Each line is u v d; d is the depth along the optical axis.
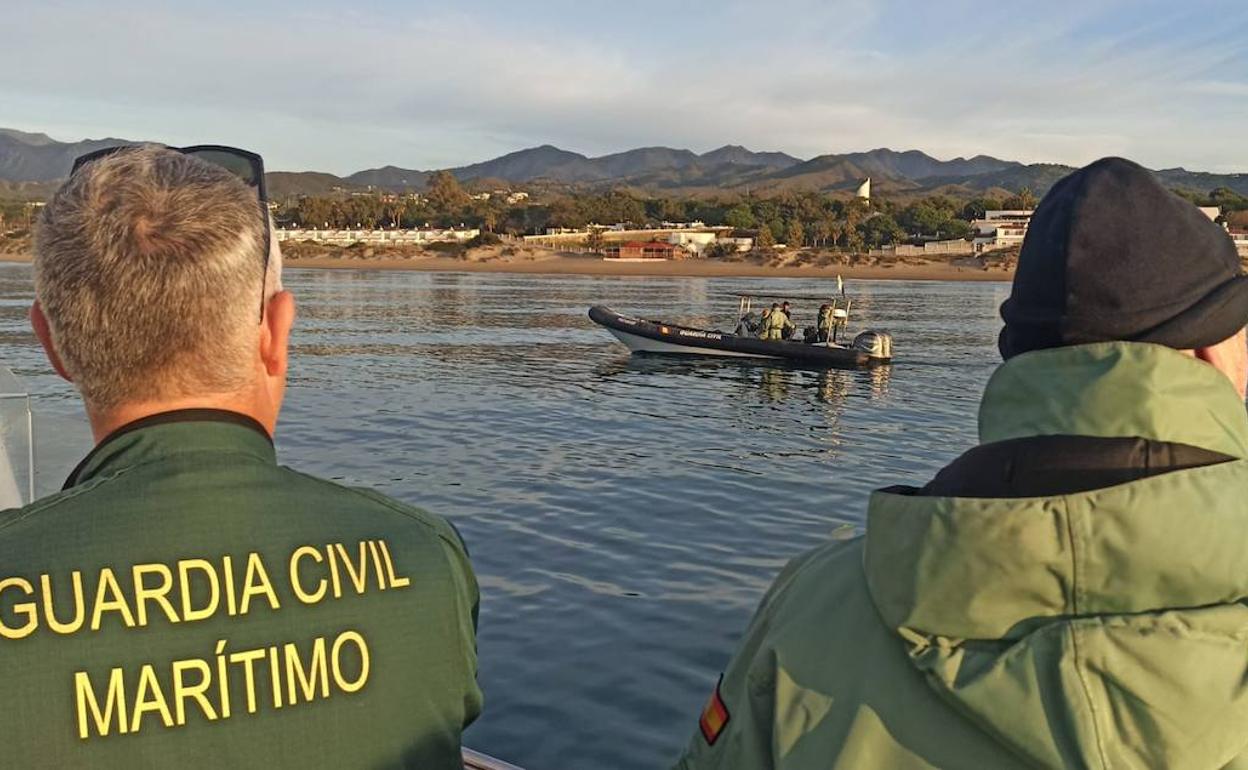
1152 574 1.21
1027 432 1.37
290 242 134.75
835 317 31.42
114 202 1.59
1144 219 1.38
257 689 1.58
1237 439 1.35
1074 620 1.25
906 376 27.80
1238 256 1.47
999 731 1.26
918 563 1.33
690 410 21.39
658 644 8.04
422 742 1.71
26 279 80.50
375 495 1.83
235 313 1.63
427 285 83.44
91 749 1.49
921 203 149.25
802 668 1.51
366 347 34.12
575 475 14.52
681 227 142.38
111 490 1.59
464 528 11.52
